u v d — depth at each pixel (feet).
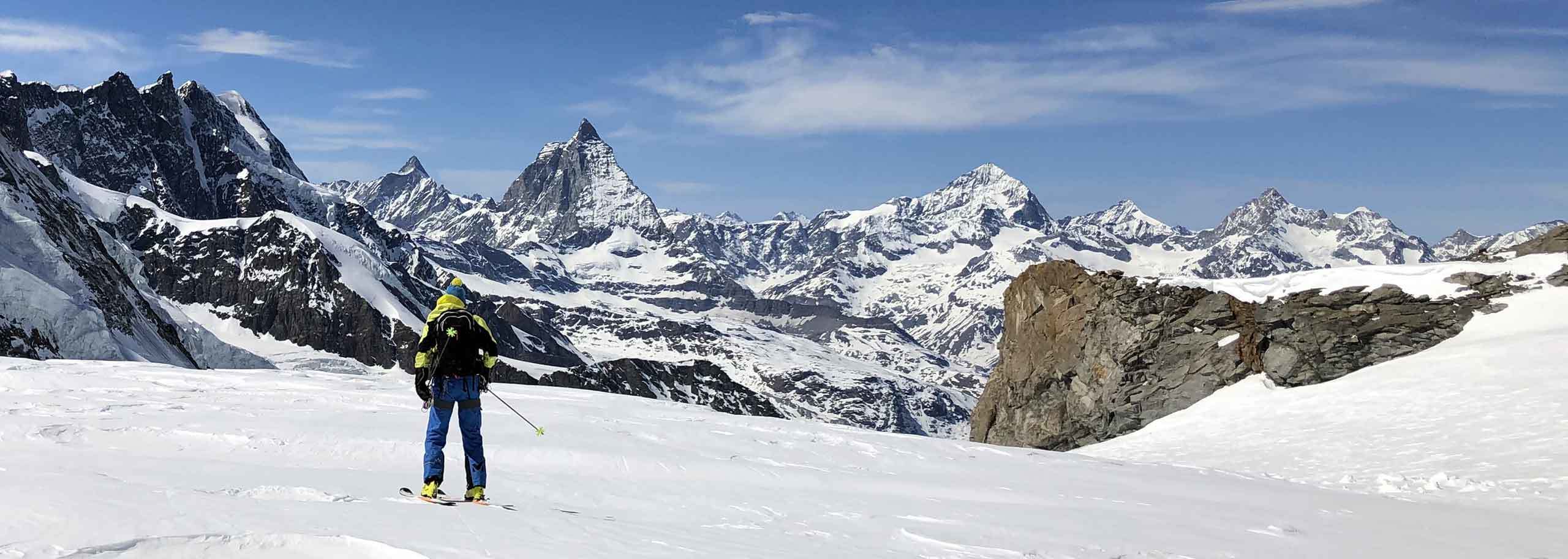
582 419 63.26
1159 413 165.17
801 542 25.73
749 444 56.29
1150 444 128.88
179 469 31.53
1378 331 150.61
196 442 41.73
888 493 40.63
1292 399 140.36
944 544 26.81
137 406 56.49
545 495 32.96
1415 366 137.59
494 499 30.76
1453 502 60.29
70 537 16.84
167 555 16.48
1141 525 34.30
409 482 32.94
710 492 36.63
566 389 91.86
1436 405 116.26
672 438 55.77
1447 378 127.34
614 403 77.82
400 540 19.19
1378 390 129.80
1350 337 150.61
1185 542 30.71
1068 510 38.22
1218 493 50.55
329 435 44.62
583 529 23.38
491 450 43.16
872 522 30.91
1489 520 45.47
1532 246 164.86
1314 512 43.73
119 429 42.14
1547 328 138.62
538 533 21.95
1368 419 117.39
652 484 37.73
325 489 28.71
